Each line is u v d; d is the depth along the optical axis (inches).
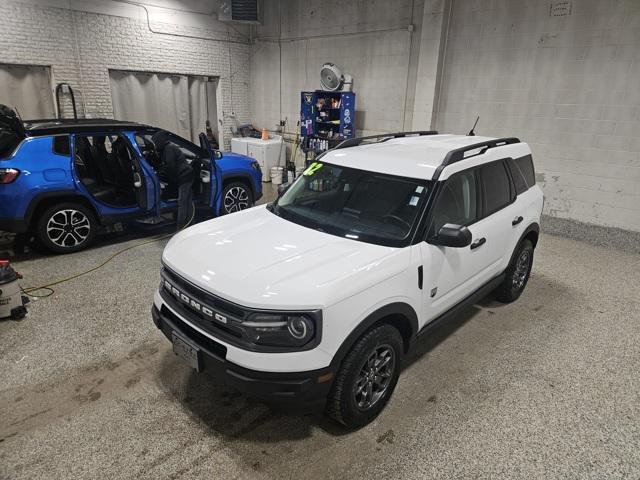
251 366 84.0
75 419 103.9
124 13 354.0
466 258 123.2
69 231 201.2
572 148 262.2
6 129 184.4
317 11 384.5
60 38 326.0
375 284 93.7
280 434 100.9
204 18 406.0
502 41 277.4
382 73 351.6
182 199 209.9
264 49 440.5
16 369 121.6
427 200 111.3
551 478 90.4
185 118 425.1
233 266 96.2
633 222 247.9
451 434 101.8
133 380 118.7
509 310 165.9
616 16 233.0
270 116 458.0
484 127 298.2
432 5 297.1
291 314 84.3
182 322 99.3
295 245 105.8
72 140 194.1
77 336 138.6
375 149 139.9
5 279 142.3
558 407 112.3
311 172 138.6
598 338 147.3
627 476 91.4
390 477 89.5
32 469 89.7
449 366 129.0
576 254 234.7
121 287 172.9
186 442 97.9
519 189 154.3
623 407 113.1
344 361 92.3
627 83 236.4
